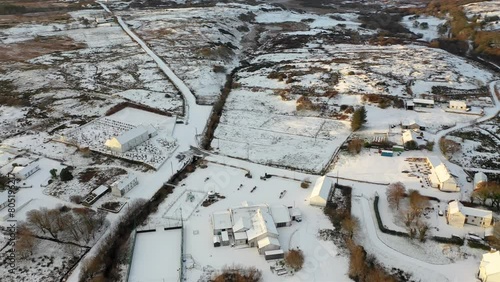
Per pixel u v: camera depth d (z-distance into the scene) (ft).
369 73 440.04
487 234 215.31
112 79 438.40
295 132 335.67
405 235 218.59
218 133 335.06
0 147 306.55
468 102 379.55
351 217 229.25
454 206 227.40
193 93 407.44
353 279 192.34
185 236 220.23
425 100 369.09
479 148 306.14
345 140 319.68
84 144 309.83
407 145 300.20
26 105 374.43
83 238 216.74
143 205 241.76
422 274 196.44
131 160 289.94
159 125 340.80
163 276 194.18
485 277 187.01
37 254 209.15
